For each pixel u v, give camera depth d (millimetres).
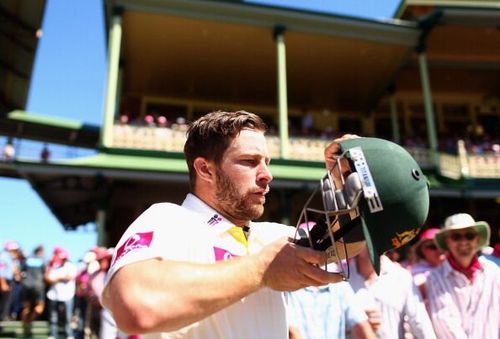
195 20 13258
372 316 3277
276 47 14500
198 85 16656
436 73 17734
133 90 16875
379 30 14367
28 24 12586
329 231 1283
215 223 1551
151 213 1495
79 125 15250
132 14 12930
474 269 3707
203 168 1603
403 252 8922
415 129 18641
